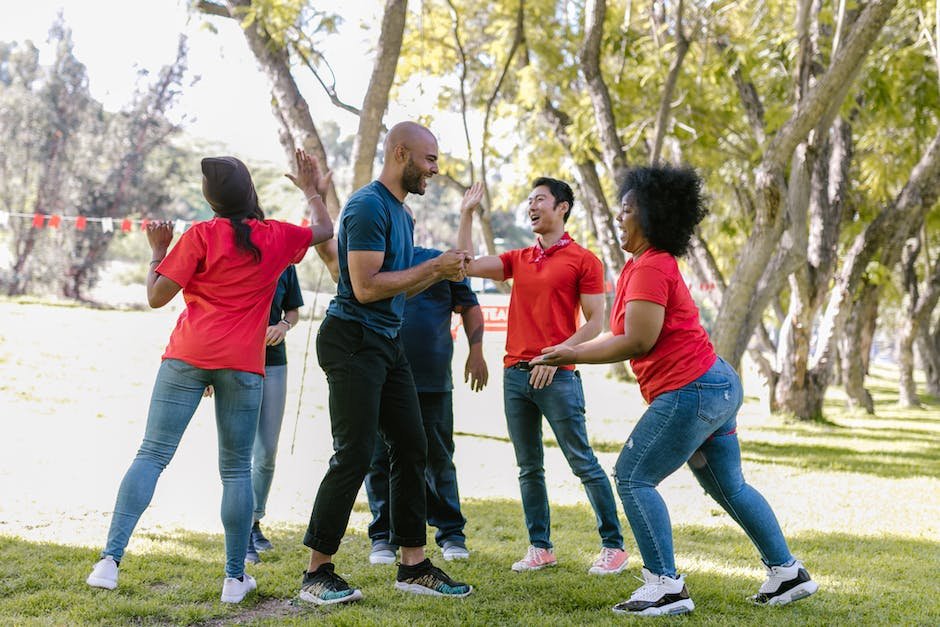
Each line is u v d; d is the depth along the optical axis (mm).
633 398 15812
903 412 18047
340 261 3807
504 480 7703
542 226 4457
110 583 3664
